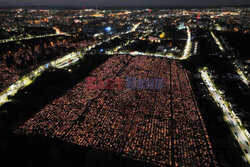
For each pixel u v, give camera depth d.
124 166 70.25
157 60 192.25
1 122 93.62
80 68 172.38
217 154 77.81
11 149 77.12
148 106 105.88
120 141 81.00
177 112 100.94
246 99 117.94
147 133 85.62
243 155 78.06
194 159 73.44
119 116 96.81
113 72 157.62
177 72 159.88
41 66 175.00
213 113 104.06
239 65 178.88
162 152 76.19
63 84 137.50
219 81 145.75
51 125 89.81
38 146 78.38
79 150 76.62
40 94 122.81
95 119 94.31
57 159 72.81
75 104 107.38
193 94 120.88
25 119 96.19
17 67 170.00
